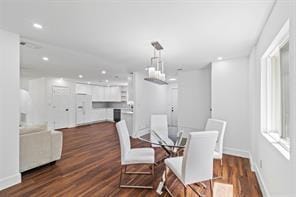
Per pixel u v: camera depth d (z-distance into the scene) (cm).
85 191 257
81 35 275
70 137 627
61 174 316
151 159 274
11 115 271
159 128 429
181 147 289
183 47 333
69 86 827
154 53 372
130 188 267
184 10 200
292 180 140
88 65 493
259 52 290
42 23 235
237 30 256
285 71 213
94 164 367
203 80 550
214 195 250
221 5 190
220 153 310
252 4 189
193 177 213
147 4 188
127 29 252
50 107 740
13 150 272
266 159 245
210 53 375
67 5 191
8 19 224
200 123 554
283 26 168
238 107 419
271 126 273
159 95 793
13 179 271
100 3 187
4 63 262
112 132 721
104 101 1098
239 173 324
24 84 759
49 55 386
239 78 416
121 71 594
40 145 338
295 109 133
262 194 253
